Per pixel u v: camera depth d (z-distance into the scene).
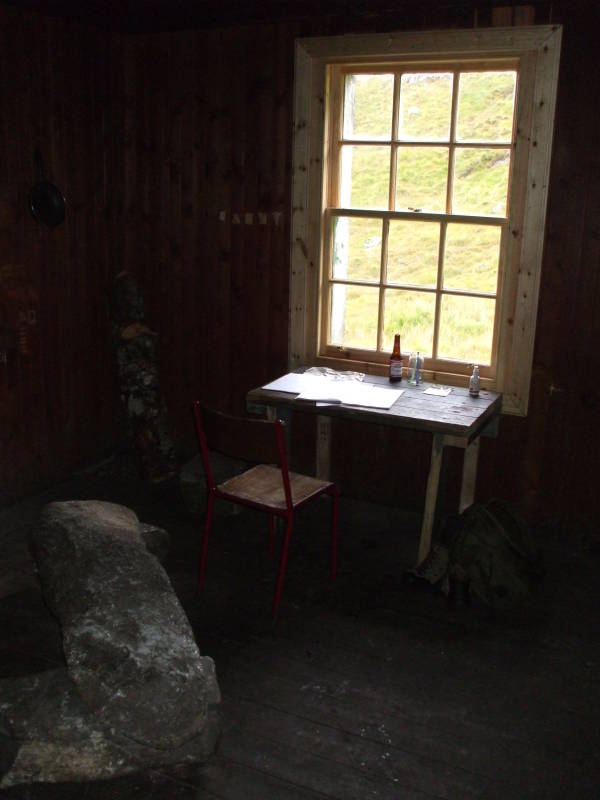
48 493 4.44
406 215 4.04
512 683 2.85
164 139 4.60
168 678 2.31
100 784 2.32
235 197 4.48
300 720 2.62
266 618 3.23
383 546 3.91
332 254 4.29
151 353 4.61
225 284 4.62
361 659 2.97
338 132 4.15
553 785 2.36
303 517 4.22
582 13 3.51
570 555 3.84
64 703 2.33
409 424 3.41
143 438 4.57
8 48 3.88
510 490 4.10
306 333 4.41
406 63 3.92
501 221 3.85
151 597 2.66
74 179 4.41
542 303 3.84
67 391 4.57
